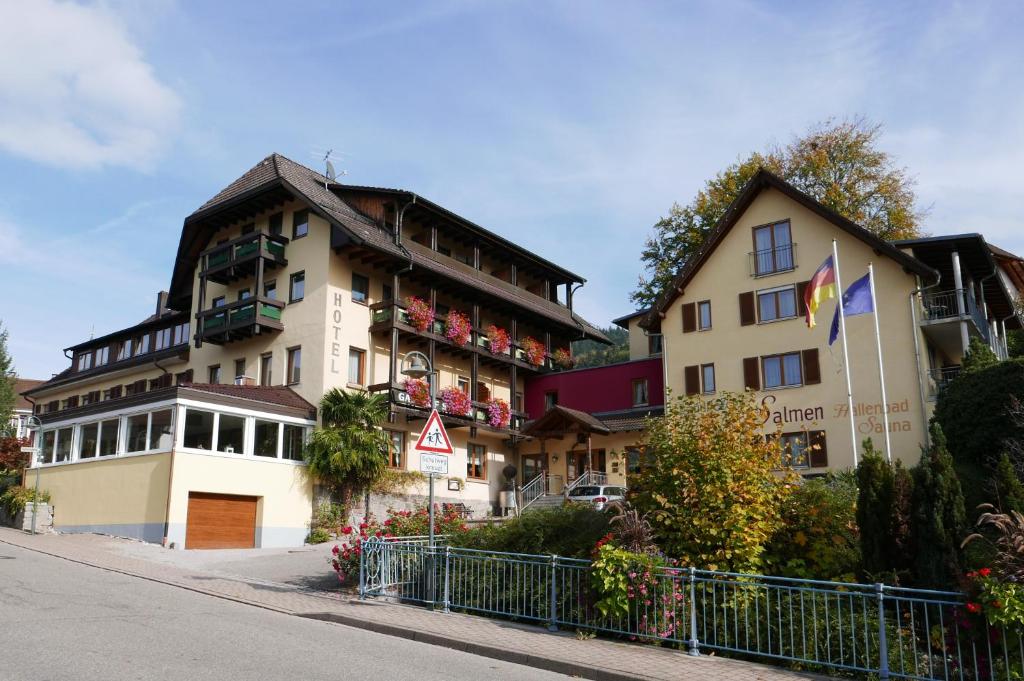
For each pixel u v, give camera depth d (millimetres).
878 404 28172
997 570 8914
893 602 10258
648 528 11367
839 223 29844
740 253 32469
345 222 30219
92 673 8023
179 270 36281
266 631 10773
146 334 40625
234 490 25047
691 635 10102
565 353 42031
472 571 12719
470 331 35156
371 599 13672
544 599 11711
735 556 10977
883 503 11156
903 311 28359
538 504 34188
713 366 32188
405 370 13789
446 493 33406
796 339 30406
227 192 34281
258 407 26359
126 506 24422
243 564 18797
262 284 30984
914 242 28875
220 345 33719
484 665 9430
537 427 35500
